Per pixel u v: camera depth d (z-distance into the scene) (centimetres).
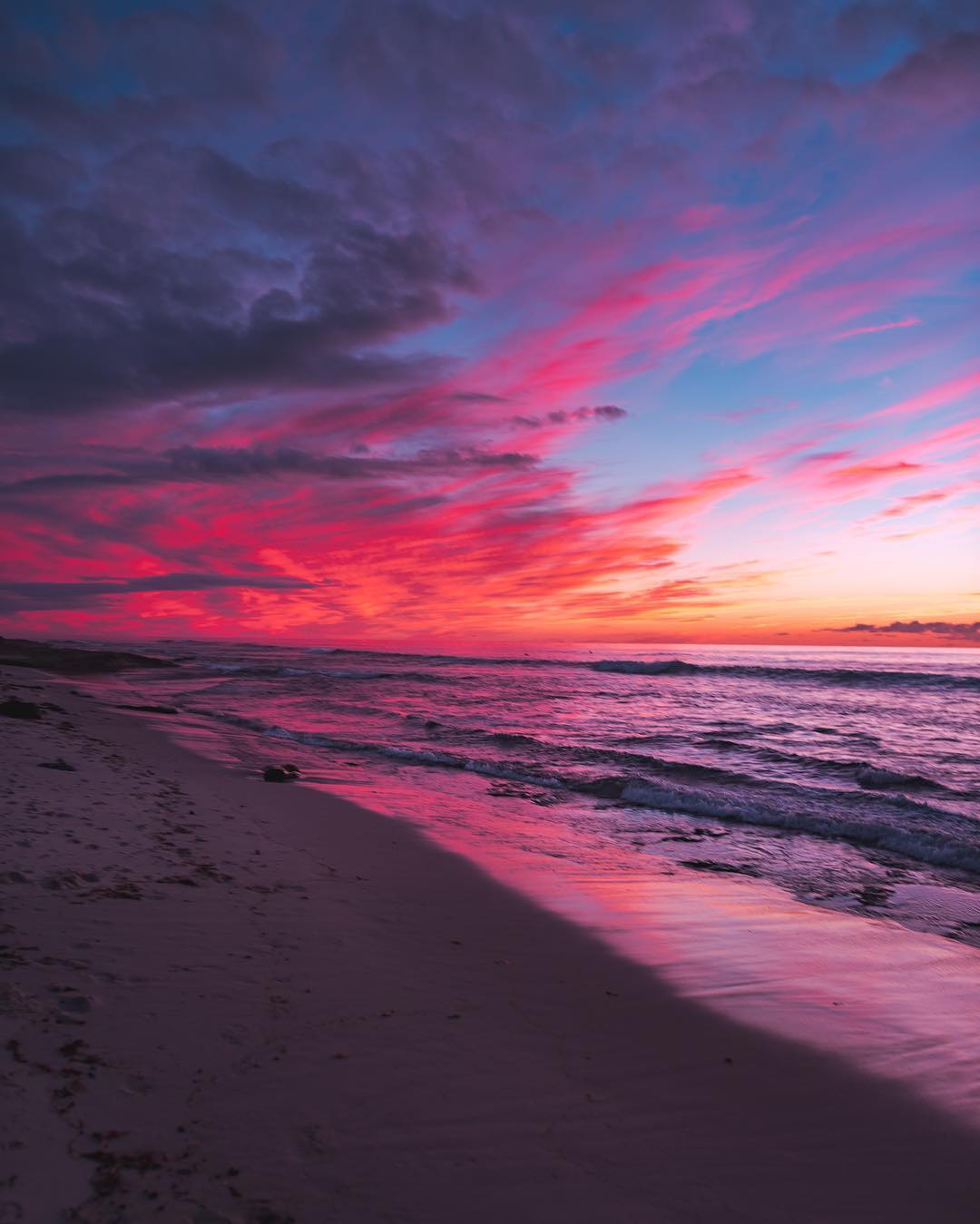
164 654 8281
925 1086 383
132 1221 231
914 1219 277
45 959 419
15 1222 223
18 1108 278
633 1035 425
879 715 2925
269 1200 251
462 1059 371
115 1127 278
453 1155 292
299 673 5388
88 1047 333
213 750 1554
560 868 828
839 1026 456
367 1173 274
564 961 542
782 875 872
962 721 2708
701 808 1213
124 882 582
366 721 2444
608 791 1355
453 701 3322
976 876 882
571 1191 277
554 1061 383
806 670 5338
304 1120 303
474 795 1279
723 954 583
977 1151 327
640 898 730
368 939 534
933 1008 489
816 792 1369
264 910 565
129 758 1284
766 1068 396
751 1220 270
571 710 2980
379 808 1092
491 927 604
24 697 2222
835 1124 343
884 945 618
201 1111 298
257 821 903
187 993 405
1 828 680
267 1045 360
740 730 2419
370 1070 349
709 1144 320
